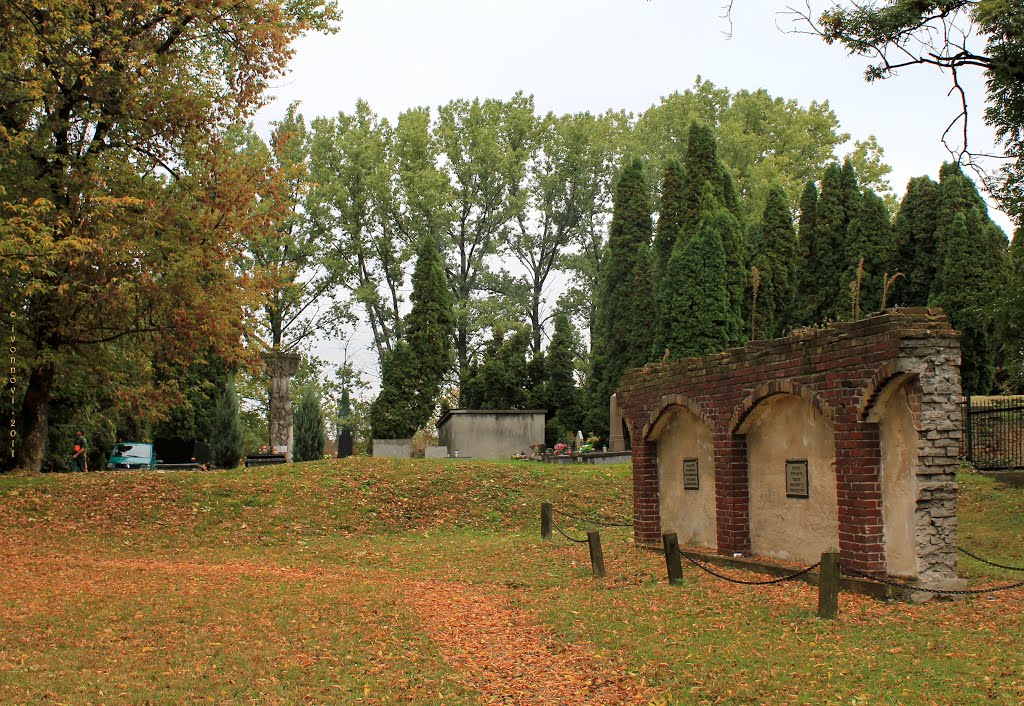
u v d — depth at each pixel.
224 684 8.27
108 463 34.03
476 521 21.52
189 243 21.91
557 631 10.44
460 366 54.19
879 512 10.99
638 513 16.80
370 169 51.34
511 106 57.09
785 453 12.97
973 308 22.44
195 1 22.59
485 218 55.75
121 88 21.92
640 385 16.89
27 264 18.78
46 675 8.36
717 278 36.25
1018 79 15.99
